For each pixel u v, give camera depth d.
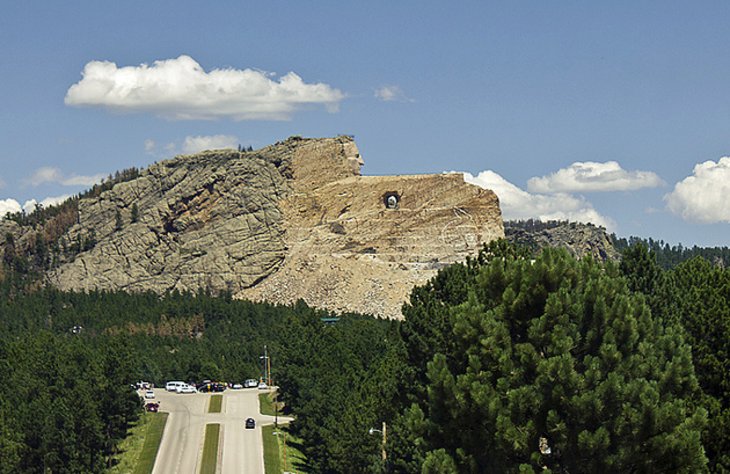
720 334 75.81
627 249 96.31
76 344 171.00
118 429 164.25
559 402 62.56
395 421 102.00
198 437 172.12
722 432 68.00
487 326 66.44
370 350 173.62
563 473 63.47
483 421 64.31
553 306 65.00
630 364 64.00
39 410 131.38
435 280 107.00
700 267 106.62
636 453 61.72
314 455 146.12
